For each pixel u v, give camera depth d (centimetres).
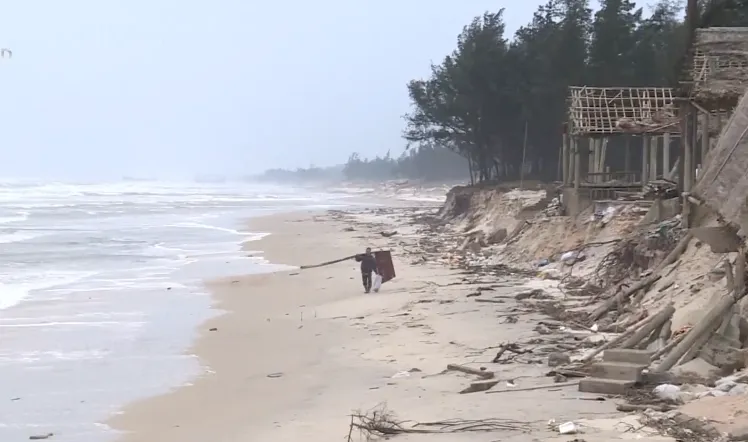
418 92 8338
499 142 8056
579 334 1889
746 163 1653
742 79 2125
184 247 4853
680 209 2567
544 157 7656
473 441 1097
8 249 4544
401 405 1378
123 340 2148
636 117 3488
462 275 3103
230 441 1282
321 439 1224
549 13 7894
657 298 1930
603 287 2467
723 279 1730
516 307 2320
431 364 1717
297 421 1366
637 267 2392
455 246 4391
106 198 12694
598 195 3466
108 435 1362
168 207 10131
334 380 1670
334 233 5838
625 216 2936
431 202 12500
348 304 2641
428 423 1210
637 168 6281
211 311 2606
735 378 1276
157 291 3042
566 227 3262
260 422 1392
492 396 1362
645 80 6594
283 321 2406
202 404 1545
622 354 1391
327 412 1408
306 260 4134
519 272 3089
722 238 1641
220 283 3262
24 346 2067
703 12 4028
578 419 1166
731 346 1380
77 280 3328
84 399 1589
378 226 6519
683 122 2400
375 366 1762
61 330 2277
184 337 2192
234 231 6162
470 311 2288
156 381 1731
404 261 3734
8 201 10856
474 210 5850
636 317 1878
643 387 1320
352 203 12219
